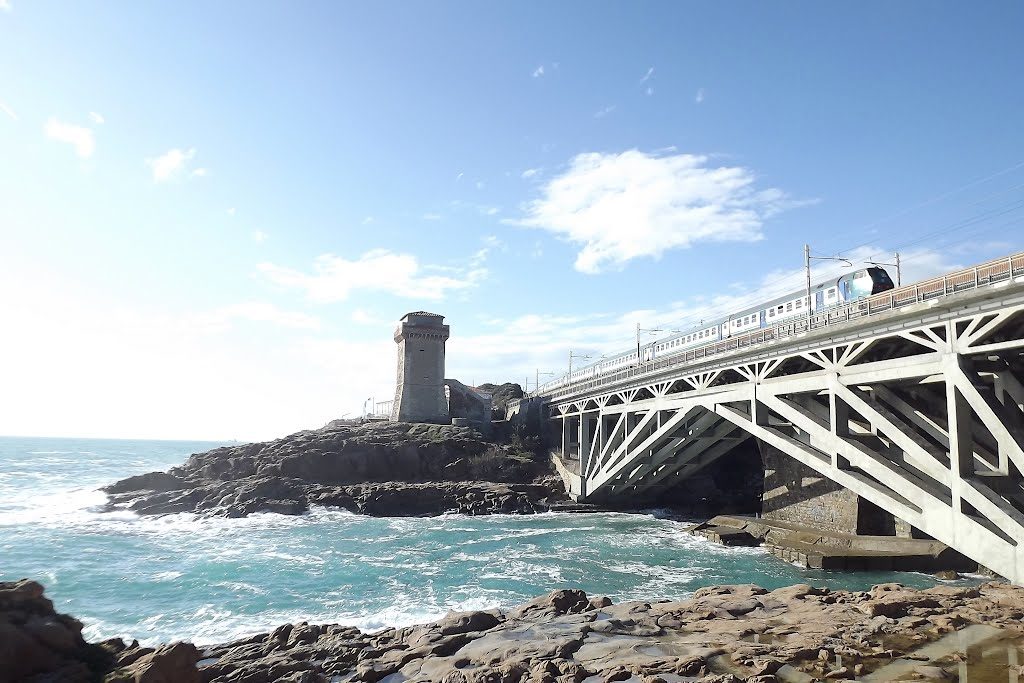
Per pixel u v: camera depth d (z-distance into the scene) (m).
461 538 40.62
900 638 15.13
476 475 63.94
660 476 48.59
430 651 16.34
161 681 11.58
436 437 69.62
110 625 22.48
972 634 15.32
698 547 36.12
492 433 77.31
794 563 30.62
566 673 13.67
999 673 12.60
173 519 49.62
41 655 11.49
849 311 25.75
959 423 19.23
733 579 27.83
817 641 14.98
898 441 21.52
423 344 84.62
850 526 32.59
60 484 79.69
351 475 61.34
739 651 14.48
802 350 27.41
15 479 84.19
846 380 24.36
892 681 12.29
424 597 25.69
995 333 19.38
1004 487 19.36
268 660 16.69
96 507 53.19
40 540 39.97
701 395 36.03
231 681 15.33
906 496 21.33
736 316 41.44
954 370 19.41
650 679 12.89
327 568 31.28
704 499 54.91
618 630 17.09
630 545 37.16
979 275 19.42
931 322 20.56
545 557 33.72
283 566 31.88
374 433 70.62
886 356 26.22
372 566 31.67
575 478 56.66
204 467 62.72
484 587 27.22
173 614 23.72
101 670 12.20
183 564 32.53
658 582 27.66
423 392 83.62
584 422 57.78
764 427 29.73
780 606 19.02
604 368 65.06
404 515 53.28
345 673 15.85
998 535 17.77
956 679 12.31
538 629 17.53
